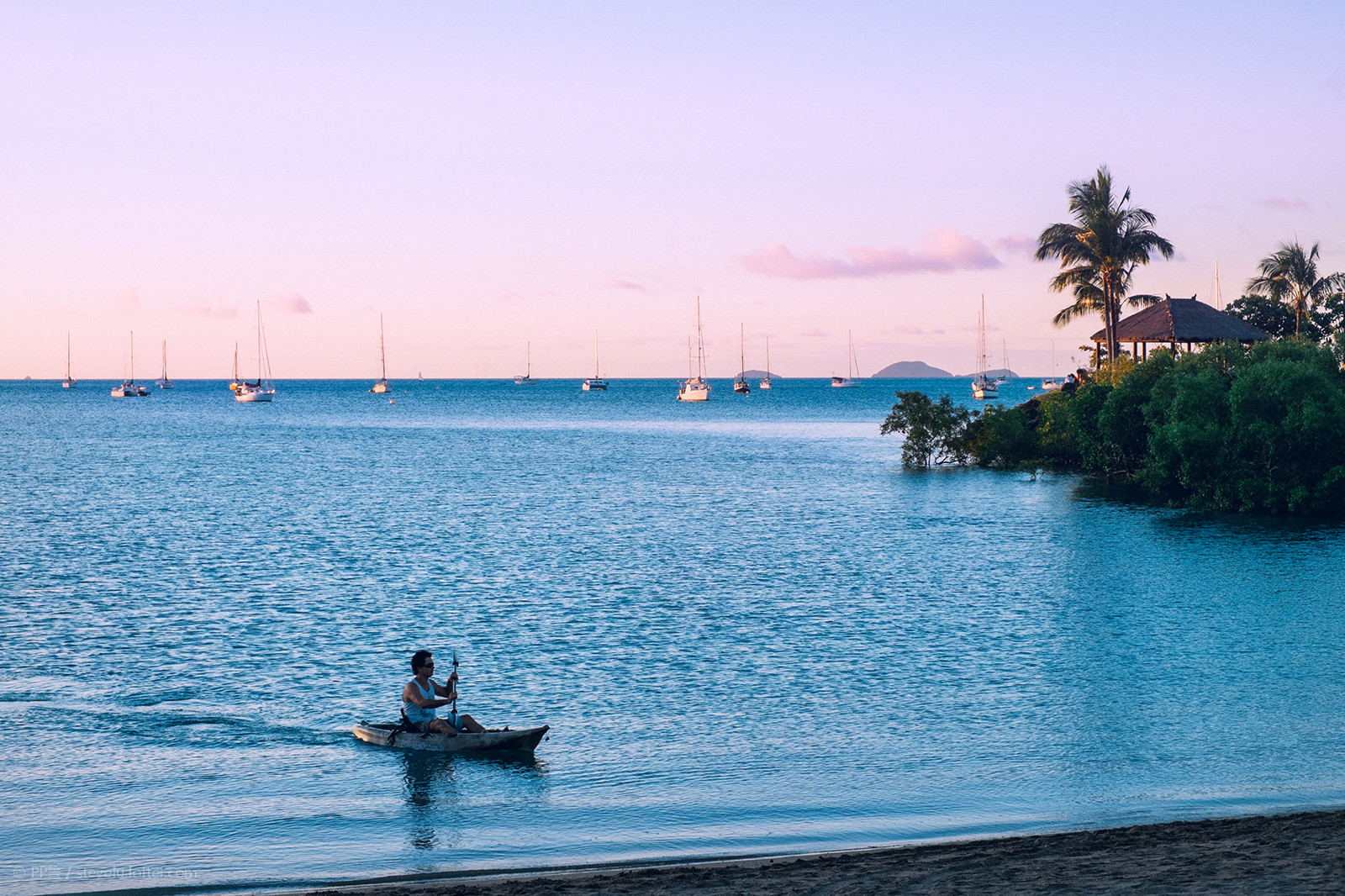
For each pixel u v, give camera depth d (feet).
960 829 46.62
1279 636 83.05
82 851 44.98
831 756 57.21
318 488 215.92
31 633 87.71
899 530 150.71
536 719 64.75
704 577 114.21
